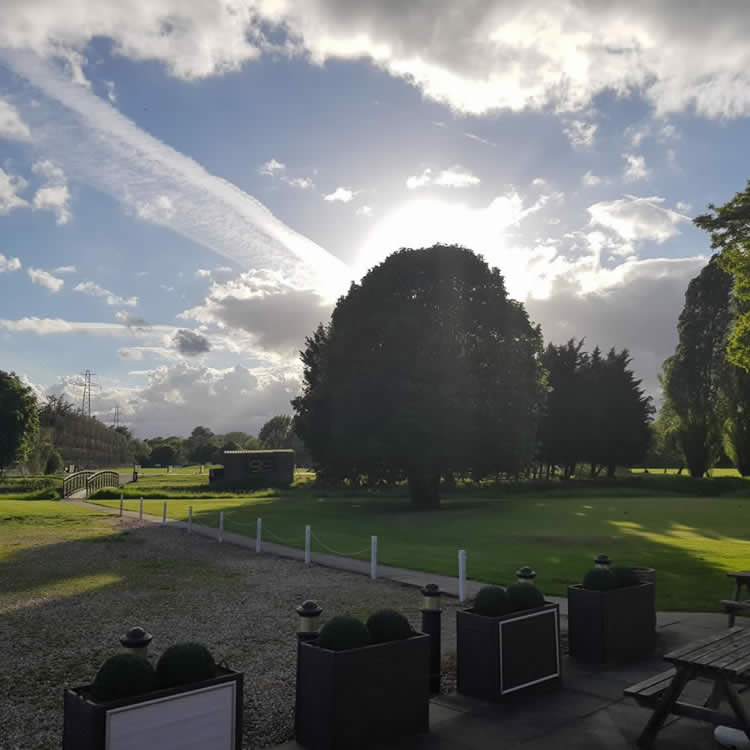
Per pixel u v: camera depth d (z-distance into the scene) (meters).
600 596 7.89
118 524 29.94
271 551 20.45
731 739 5.50
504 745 5.54
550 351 75.56
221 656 8.88
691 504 43.22
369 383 41.09
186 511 37.88
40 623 10.98
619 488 63.03
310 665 5.48
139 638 4.46
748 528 27.62
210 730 4.40
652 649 8.40
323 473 47.47
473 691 6.70
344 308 45.47
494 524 30.25
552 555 18.59
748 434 63.12
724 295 72.56
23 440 83.19
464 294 43.84
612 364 75.31
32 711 6.88
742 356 30.61
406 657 5.69
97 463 130.38
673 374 75.69
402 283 43.66
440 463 40.75
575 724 6.01
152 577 15.75
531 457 46.03
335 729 5.23
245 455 71.19
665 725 6.02
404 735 5.64
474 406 40.94
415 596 13.18
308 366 56.38
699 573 14.84
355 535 25.42
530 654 6.82
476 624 6.71
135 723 4.11
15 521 30.83
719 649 5.74
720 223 27.86
